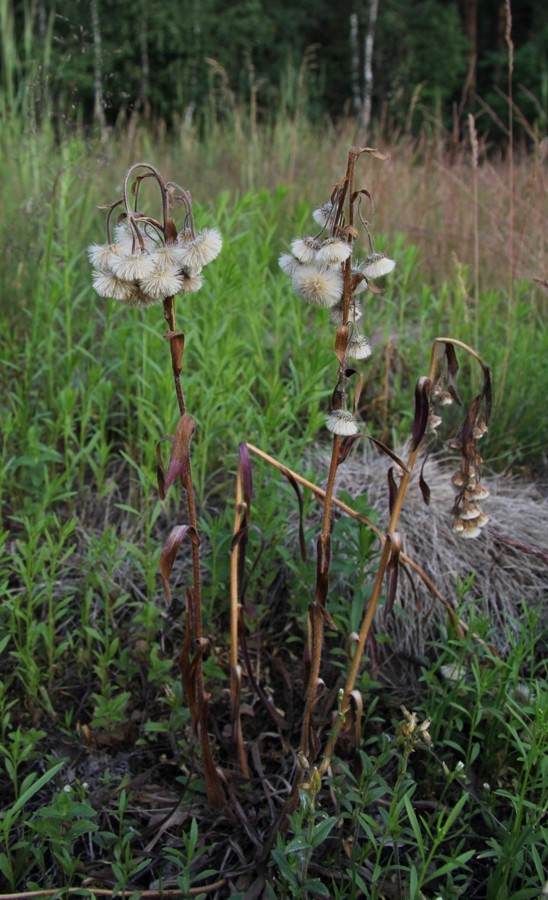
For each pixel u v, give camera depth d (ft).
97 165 15.19
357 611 8.06
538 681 7.81
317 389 10.76
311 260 5.69
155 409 10.87
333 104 55.83
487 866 7.12
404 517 10.44
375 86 54.19
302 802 5.79
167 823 7.33
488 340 13.32
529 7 64.95
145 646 8.75
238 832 7.38
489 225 18.48
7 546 9.71
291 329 13.14
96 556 8.82
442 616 9.67
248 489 6.81
